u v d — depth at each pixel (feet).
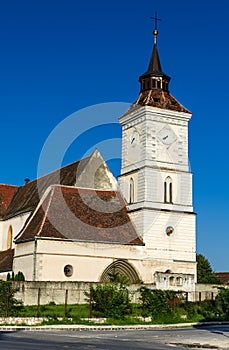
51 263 168.45
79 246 173.37
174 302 152.46
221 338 104.06
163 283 177.37
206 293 182.09
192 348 87.51
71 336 100.48
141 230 189.06
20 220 206.90
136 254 183.42
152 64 210.79
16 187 246.06
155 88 207.51
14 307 134.51
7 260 192.03
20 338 91.81
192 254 195.11
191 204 199.93
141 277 183.11
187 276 182.80
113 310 136.26
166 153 199.93
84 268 172.86
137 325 129.29
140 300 155.74
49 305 150.61
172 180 199.11
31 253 169.68
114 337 101.86
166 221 193.06
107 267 176.55
